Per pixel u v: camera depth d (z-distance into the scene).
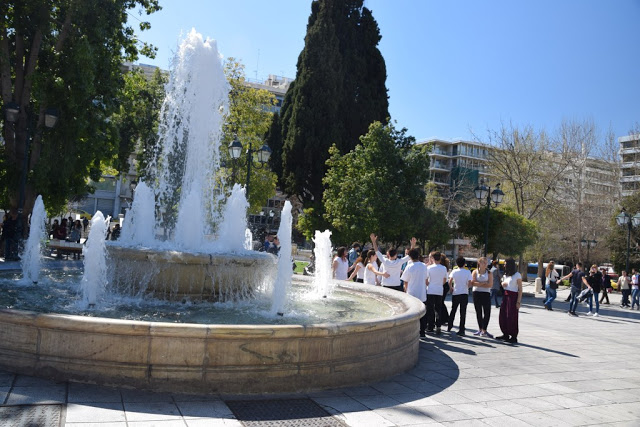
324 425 4.06
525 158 34.84
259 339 4.71
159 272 7.37
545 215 35.00
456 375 6.34
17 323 4.54
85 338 4.46
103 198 52.00
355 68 37.38
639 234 36.22
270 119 31.61
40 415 3.64
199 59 10.62
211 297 7.60
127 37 20.58
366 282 11.01
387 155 26.27
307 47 36.25
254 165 30.23
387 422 4.26
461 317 9.75
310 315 7.25
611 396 5.85
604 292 23.72
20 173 18.19
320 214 34.56
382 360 5.73
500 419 4.62
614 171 39.22
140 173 29.83
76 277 10.07
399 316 6.08
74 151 18.08
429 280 9.74
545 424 4.57
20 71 18.55
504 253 25.19
